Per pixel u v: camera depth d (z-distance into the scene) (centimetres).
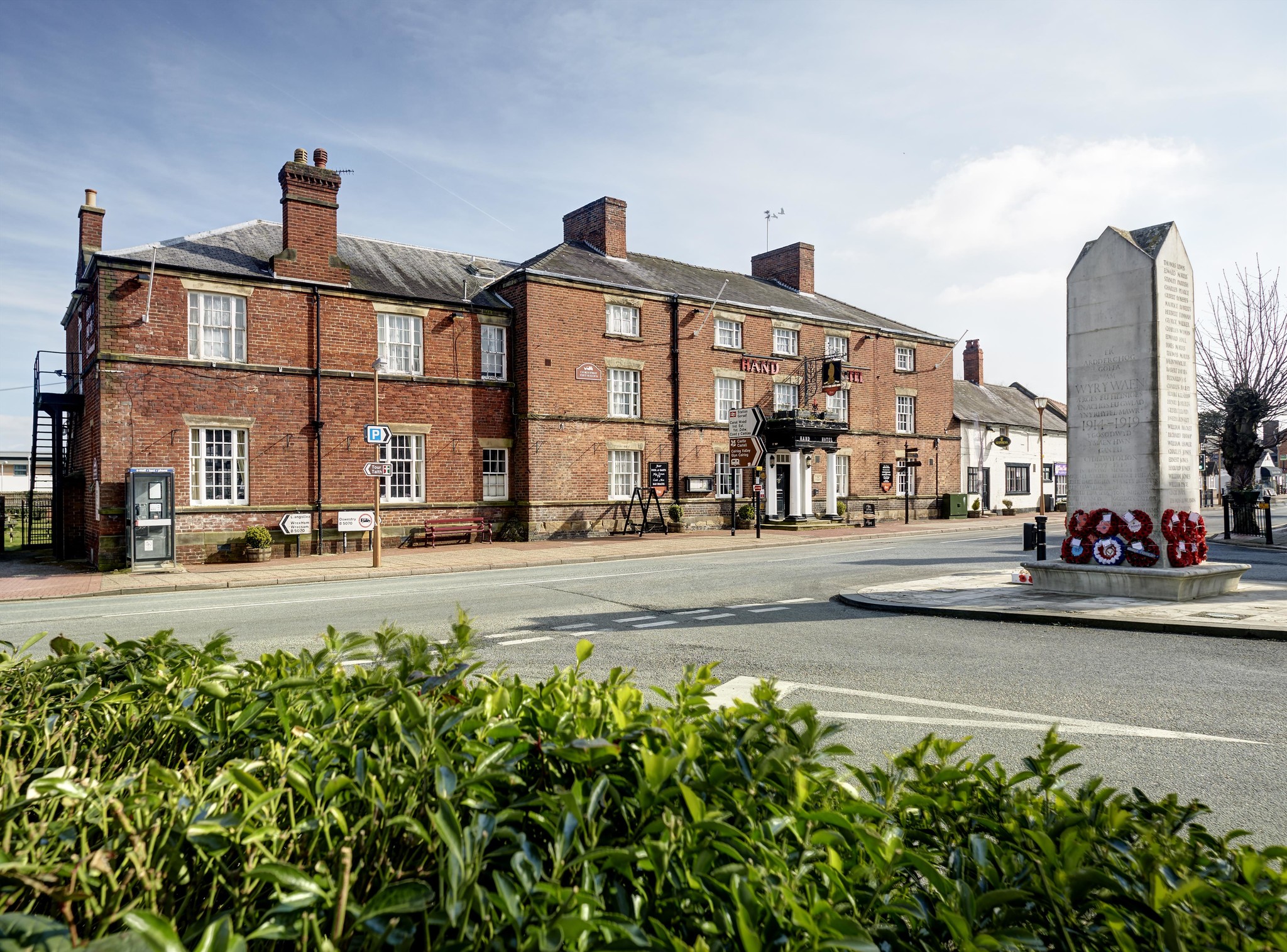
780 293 3397
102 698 236
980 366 4697
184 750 211
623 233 2988
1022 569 1195
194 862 149
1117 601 991
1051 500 4472
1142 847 166
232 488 1952
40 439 2488
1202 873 160
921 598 1062
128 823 140
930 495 3600
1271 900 141
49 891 124
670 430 2752
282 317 2033
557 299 2470
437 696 236
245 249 2142
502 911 132
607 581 1387
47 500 3262
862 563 1641
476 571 1702
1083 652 739
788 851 164
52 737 220
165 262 1850
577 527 2495
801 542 2273
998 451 4062
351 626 930
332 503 2095
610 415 2600
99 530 1748
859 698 580
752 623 930
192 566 1830
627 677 252
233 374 1950
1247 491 2134
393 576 1627
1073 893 142
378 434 1747
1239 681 623
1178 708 549
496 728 183
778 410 3050
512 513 2428
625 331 2670
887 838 163
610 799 171
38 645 822
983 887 160
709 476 2836
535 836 173
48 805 166
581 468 2511
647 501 2670
